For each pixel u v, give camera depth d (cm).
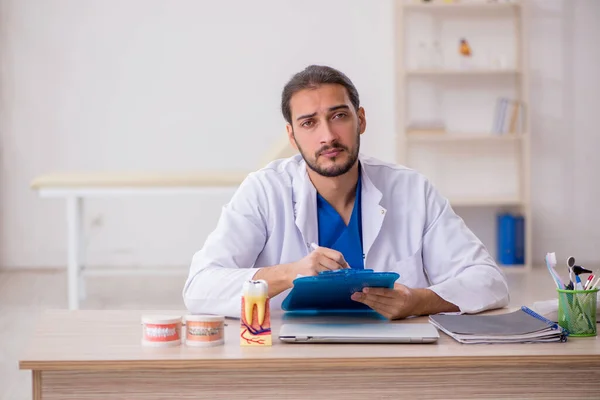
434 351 134
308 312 177
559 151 631
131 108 629
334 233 195
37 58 622
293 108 179
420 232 196
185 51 629
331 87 176
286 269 168
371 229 193
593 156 632
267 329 139
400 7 598
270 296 170
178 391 130
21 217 633
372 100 633
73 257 443
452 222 198
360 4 630
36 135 626
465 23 621
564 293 149
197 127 632
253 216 194
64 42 623
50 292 520
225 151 635
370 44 631
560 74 627
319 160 179
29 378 305
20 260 635
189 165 633
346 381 130
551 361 131
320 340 141
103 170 630
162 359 129
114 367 128
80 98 626
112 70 626
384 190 198
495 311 180
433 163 634
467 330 145
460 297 173
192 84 630
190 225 642
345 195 193
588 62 626
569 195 634
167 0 625
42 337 147
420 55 611
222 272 176
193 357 129
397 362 129
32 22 621
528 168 602
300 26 630
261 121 634
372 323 159
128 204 638
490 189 636
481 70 598
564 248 636
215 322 140
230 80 631
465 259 192
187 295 180
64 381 129
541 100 628
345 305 171
